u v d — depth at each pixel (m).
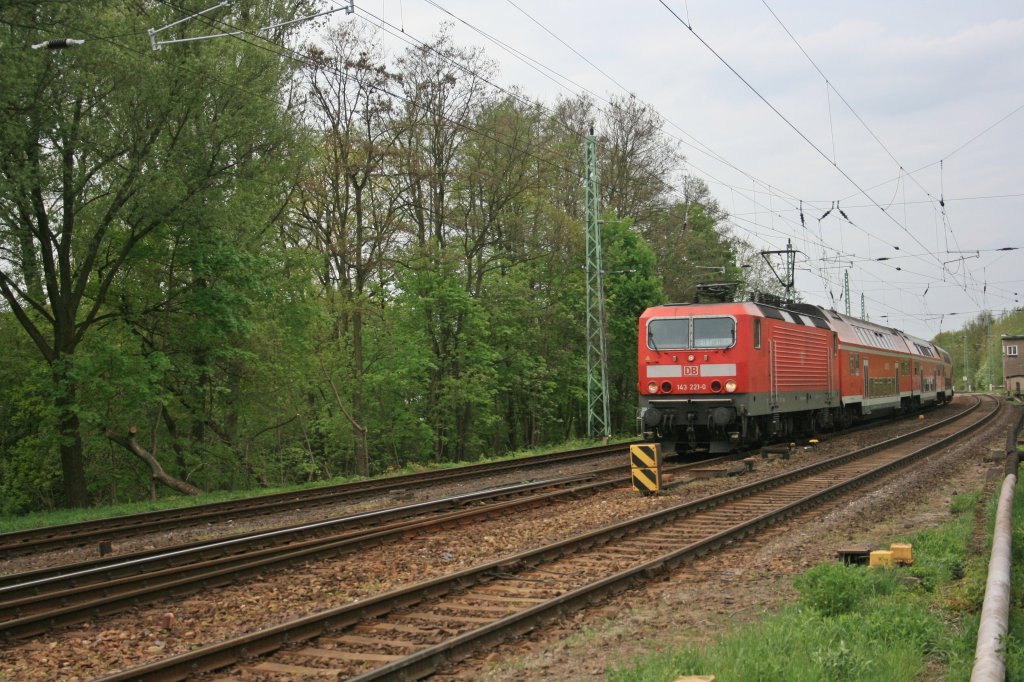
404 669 6.51
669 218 50.53
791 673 6.07
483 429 40.28
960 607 7.88
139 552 11.86
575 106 44.06
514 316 39.03
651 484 16.92
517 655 7.18
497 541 12.44
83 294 25.20
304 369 30.06
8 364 25.38
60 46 14.27
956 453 23.73
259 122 22.84
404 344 34.00
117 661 7.39
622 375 45.59
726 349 22.41
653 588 9.46
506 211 38.38
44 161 21.20
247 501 18.02
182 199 22.28
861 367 33.78
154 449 27.27
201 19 22.27
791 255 39.03
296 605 9.05
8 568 12.16
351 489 19.67
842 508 14.77
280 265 28.62
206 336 25.09
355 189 32.72
